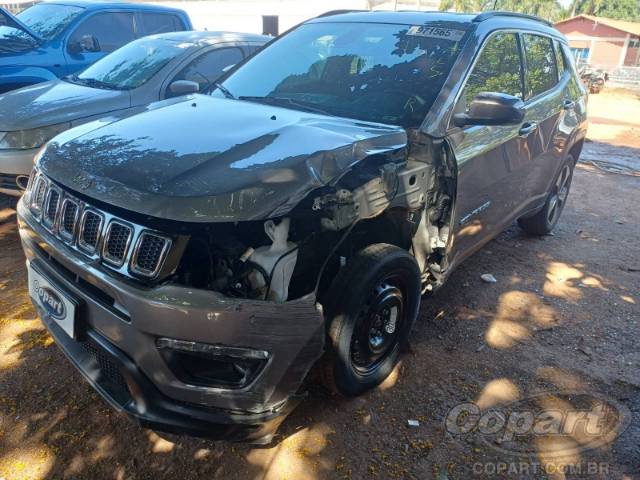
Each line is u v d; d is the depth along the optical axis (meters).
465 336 3.64
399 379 3.16
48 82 5.86
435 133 3.05
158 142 2.54
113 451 2.54
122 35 7.94
